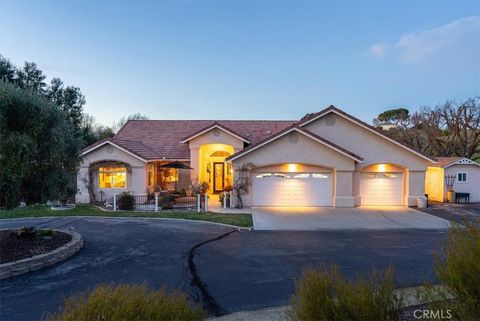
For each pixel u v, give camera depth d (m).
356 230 13.94
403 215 17.47
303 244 11.48
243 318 5.79
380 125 41.88
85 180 21.25
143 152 22.56
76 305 3.54
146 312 3.41
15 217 16.69
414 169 20.38
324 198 20.11
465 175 23.11
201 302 6.54
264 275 8.16
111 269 8.58
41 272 8.30
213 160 25.67
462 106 29.92
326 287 4.07
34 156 9.42
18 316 5.82
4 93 8.73
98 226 14.60
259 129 27.14
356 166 20.44
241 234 13.11
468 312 3.93
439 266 4.50
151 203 20.88
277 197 20.17
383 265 8.98
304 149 19.91
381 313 3.88
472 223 4.53
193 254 10.11
